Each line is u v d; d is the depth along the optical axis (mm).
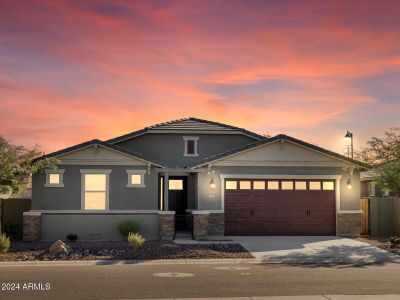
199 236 25000
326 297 12094
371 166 26172
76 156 25375
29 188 35156
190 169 26109
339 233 26672
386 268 17359
